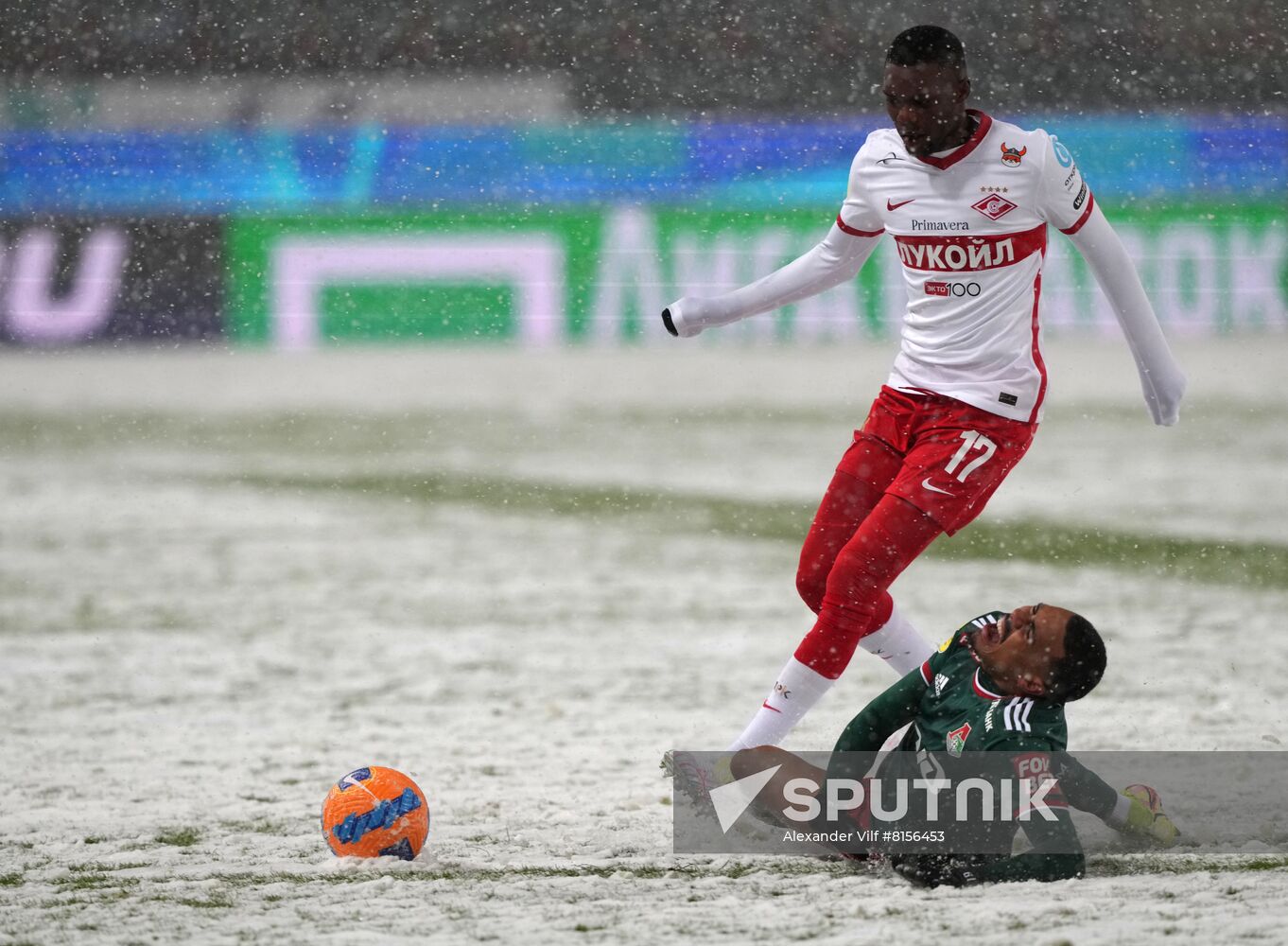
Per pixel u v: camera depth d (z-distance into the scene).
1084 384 81.12
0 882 15.82
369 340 97.12
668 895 14.77
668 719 24.58
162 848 17.22
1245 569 37.22
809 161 98.19
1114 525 43.88
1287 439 61.97
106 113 98.44
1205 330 96.06
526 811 18.78
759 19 101.31
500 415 73.44
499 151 99.25
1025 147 16.36
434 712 25.38
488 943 13.12
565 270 97.88
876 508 16.84
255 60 100.88
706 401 77.25
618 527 46.34
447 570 39.91
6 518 49.09
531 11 102.69
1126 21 98.00
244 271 97.31
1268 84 97.50
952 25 99.62
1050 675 15.12
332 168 98.81
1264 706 24.30
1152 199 96.50
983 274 16.70
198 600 36.47
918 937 12.93
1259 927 12.86
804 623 32.81
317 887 15.23
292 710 25.69
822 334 98.12
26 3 97.50
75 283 96.69
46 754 22.67
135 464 60.75
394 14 101.94
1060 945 12.46
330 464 60.16
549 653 30.31
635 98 102.75
